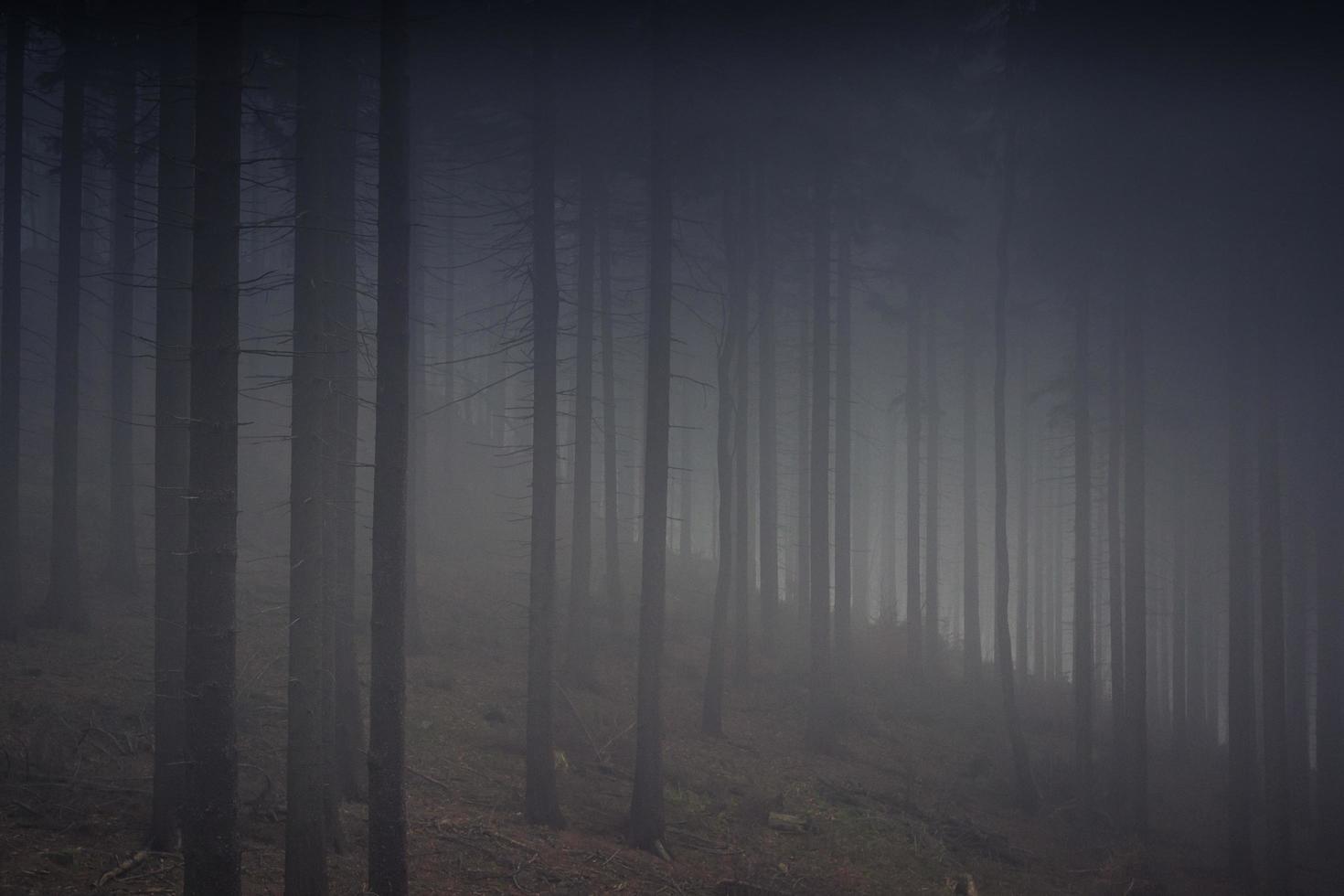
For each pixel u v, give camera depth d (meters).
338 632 14.02
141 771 13.01
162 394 11.27
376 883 10.20
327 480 12.55
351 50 14.05
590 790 16.09
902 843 17.05
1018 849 18.55
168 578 11.14
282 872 11.15
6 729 13.27
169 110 12.43
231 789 8.39
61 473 18.09
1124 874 17.58
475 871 12.34
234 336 8.58
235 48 8.74
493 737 17.14
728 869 14.41
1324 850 23.62
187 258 11.85
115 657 17.00
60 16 16.27
